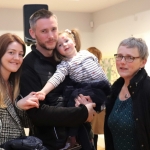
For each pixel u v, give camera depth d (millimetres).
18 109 1527
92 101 1657
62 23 5953
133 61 1517
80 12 6133
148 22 4500
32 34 1747
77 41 1899
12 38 1522
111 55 5629
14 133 1494
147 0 4473
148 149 1500
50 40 1671
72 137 1677
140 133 1473
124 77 1595
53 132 1604
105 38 5824
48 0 4676
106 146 1753
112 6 5453
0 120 1431
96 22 6125
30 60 1649
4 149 1362
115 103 1667
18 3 4879
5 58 1501
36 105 1465
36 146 1389
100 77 1780
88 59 1752
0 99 1464
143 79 1531
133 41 1533
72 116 1529
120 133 1578
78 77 1723
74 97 1645
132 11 4875
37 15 1669
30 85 1580
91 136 1826
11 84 1616
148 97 1477
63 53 1734
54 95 1640
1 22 5359
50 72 1670
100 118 3051
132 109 1533
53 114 1498
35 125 1659
